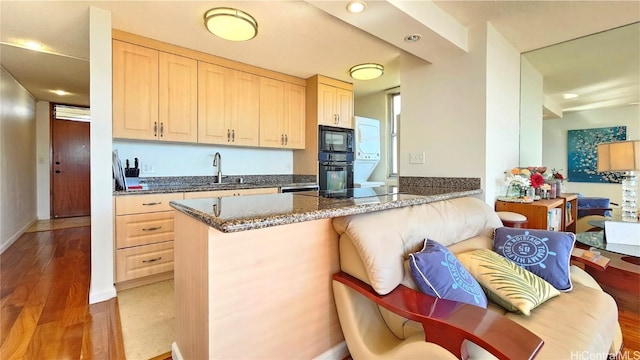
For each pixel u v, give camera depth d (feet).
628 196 8.13
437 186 9.84
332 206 4.68
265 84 12.18
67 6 7.27
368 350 4.19
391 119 16.07
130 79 9.00
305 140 13.56
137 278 8.51
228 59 11.08
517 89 10.56
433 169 9.95
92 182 7.37
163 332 6.09
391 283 4.12
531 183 8.93
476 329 3.00
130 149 10.48
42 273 9.27
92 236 7.39
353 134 14.35
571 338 3.63
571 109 9.92
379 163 16.37
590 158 9.77
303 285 4.62
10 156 12.72
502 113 9.57
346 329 4.54
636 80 8.79
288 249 4.42
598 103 9.45
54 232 14.74
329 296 4.95
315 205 4.78
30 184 16.11
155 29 8.69
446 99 9.57
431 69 9.94
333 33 8.87
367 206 4.80
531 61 10.53
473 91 8.91
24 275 9.11
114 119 8.74
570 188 10.18
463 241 5.89
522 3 7.54
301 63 11.48
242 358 4.00
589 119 9.65
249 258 4.03
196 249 4.10
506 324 3.09
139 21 8.18
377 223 4.62
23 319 6.52
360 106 17.39
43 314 6.75
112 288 7.66
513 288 4.41
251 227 3.53
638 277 6.30
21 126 14.35
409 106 10.62
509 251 5.61
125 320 6.55
